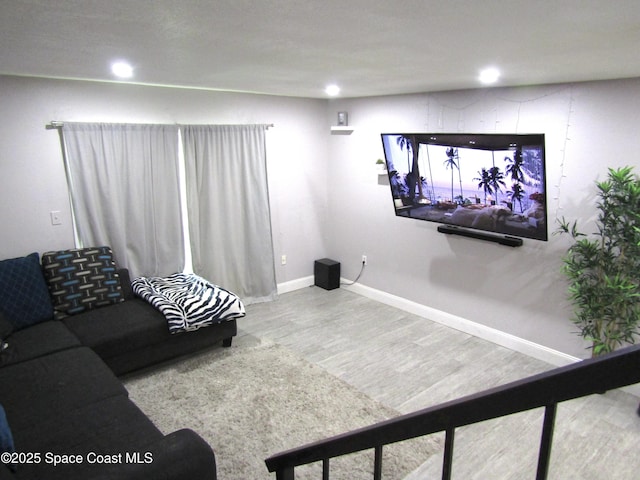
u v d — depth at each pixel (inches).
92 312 138.2
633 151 119.5
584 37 67.1
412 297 187.8
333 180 212.5
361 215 202.7
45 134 137.6
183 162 170.6
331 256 223.3
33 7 54.0
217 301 146.0
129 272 158.6
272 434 109.4
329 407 120.3
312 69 106.6
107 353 124.4
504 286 154.5
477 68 102.0
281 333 167.0
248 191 185.9
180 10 55.1
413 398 125.7
